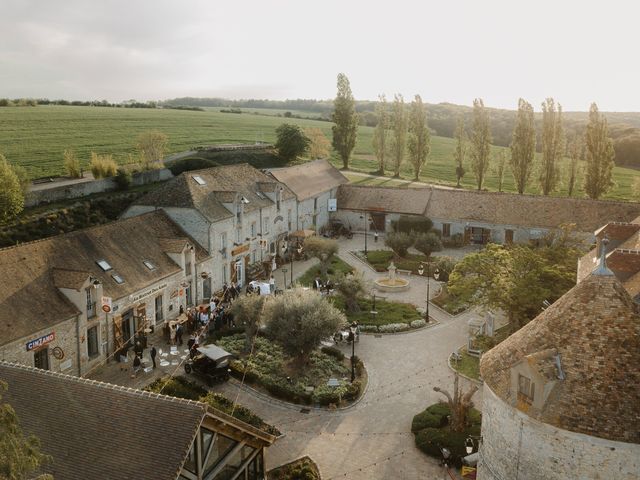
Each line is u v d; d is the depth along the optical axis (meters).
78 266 38.97
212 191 56.47
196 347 38.22
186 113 175.38
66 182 78.38
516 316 36.31
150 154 89.31
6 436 13.66
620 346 19.14
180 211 51.69
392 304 52.34
